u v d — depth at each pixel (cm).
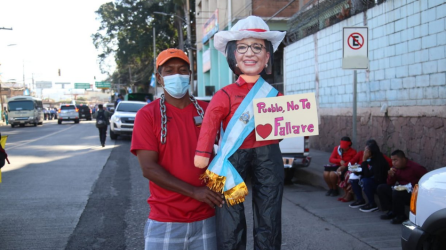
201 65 3219
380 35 895
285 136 250
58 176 912
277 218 254
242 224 252
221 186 242
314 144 1309
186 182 248
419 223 347
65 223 561
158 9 3878
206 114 252
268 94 258
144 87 5575
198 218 255
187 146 256
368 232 527
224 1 2288
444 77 691
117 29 4109
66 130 2620
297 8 1919
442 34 695
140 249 468
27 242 485
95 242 489
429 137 734
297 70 1413
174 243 251
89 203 673
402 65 816
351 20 1027
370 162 645
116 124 1753
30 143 1681
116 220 578
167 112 259
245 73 261
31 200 688
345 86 1077
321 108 1234
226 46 275
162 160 253
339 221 580
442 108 696
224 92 254
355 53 682
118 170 1000
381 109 891
